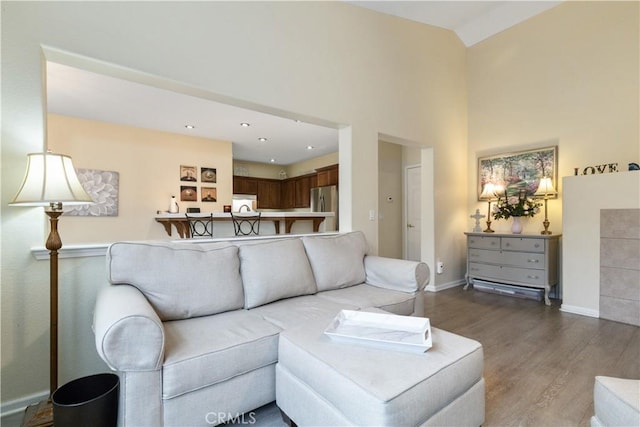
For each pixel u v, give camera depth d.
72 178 1.54
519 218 3.96
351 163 3.15
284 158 7.31
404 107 3.75
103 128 4.53
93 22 1.83
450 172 4.44
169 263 1.79
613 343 2.48
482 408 1.42
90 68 1.92
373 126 3.37
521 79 4.15
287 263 2.20
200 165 5.42
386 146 5.40
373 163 3.35
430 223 4.22
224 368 1.42
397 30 3.68
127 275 1.67
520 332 2.74
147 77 2.04
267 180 7.98
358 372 1.17
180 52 2.13
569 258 3.27
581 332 2.71
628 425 0.97
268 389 1.57
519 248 3.75
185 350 1.38
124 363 1.22
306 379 1.32
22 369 1.63
